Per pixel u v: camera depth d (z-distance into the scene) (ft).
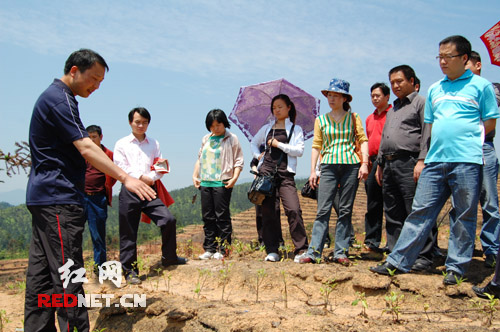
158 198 18.74
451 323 12.00
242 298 15.47
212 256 20.74
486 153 15.88
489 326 11.60
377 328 11.34
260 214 22.31
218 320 12.48
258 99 24.38
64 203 11.90
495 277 12.89
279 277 16.25
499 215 15.57
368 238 19.79
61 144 12.24
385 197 17.78
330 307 13.96
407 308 13.64
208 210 20.85
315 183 18.37
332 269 15.98
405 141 16.62
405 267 14.78
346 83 17.72
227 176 20.61
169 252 18.80
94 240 19.84
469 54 14.23
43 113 11.94
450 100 14.39
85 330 12.06
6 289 21.36
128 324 14.46
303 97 23.73
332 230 53.88
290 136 19.60
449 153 14.14
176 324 13.30
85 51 12.30
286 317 11.96
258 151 20.93
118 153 18.76
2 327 15.20
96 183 19.72
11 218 536.42
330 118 17.95
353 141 17.74
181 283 17.70
